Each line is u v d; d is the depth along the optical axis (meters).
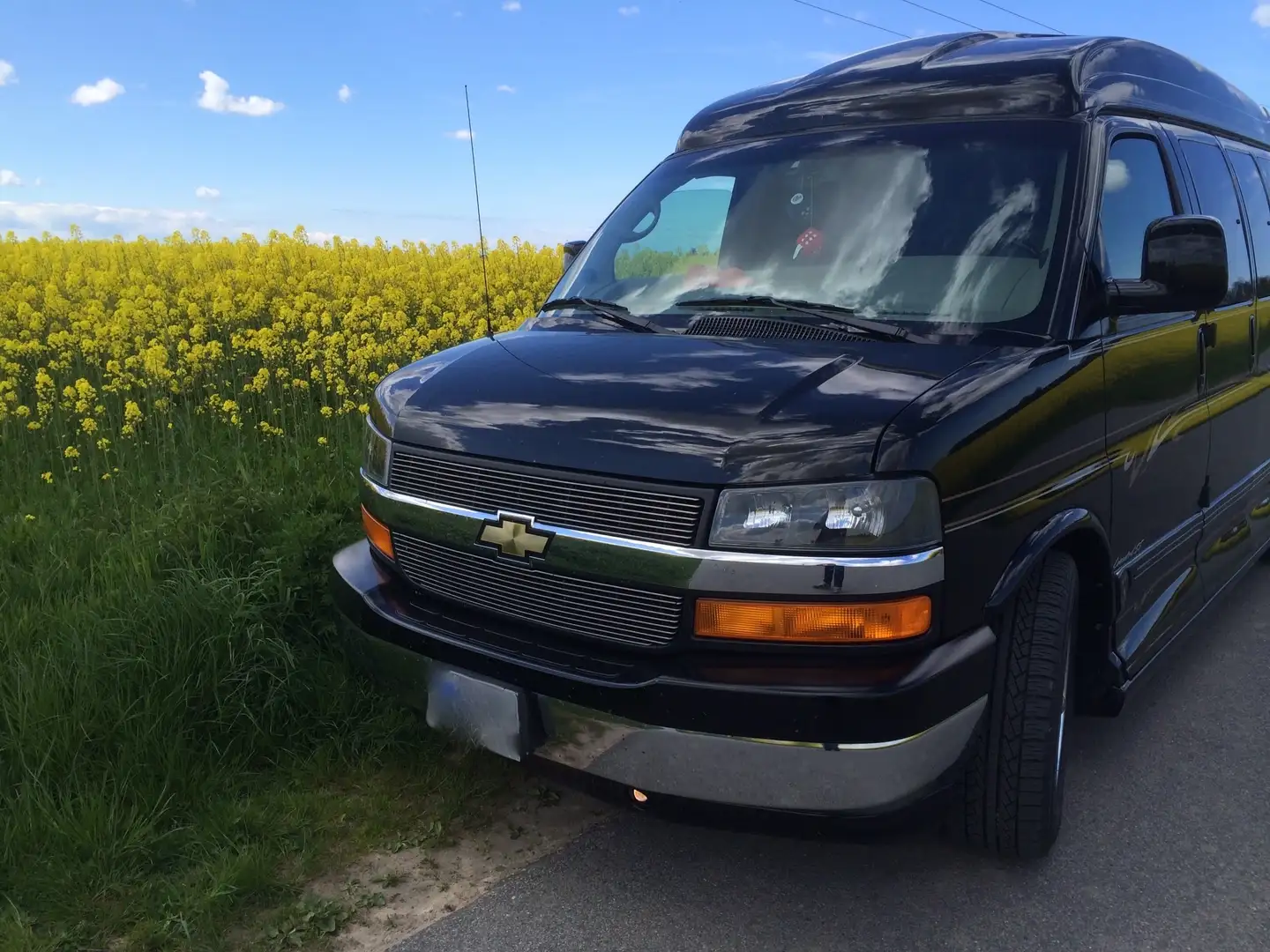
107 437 5.73
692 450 2.33
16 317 8.27
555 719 2.48
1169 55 4.07
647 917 2.66
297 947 2.53
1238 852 2.94
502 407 2.69
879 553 2.21
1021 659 2.67
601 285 3.56
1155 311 2.98
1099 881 2.80
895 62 3.62
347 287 9.37
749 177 3.52
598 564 2.42
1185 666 4.27
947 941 2.55
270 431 5.89
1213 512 4.01
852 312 2.97
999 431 2.44
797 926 2.62
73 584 4.09
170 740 3.22
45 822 2.83
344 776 3.34
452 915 2.66
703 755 2.29
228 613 3.61
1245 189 4.42
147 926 2.56
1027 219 2.99
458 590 2.76
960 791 2.76
